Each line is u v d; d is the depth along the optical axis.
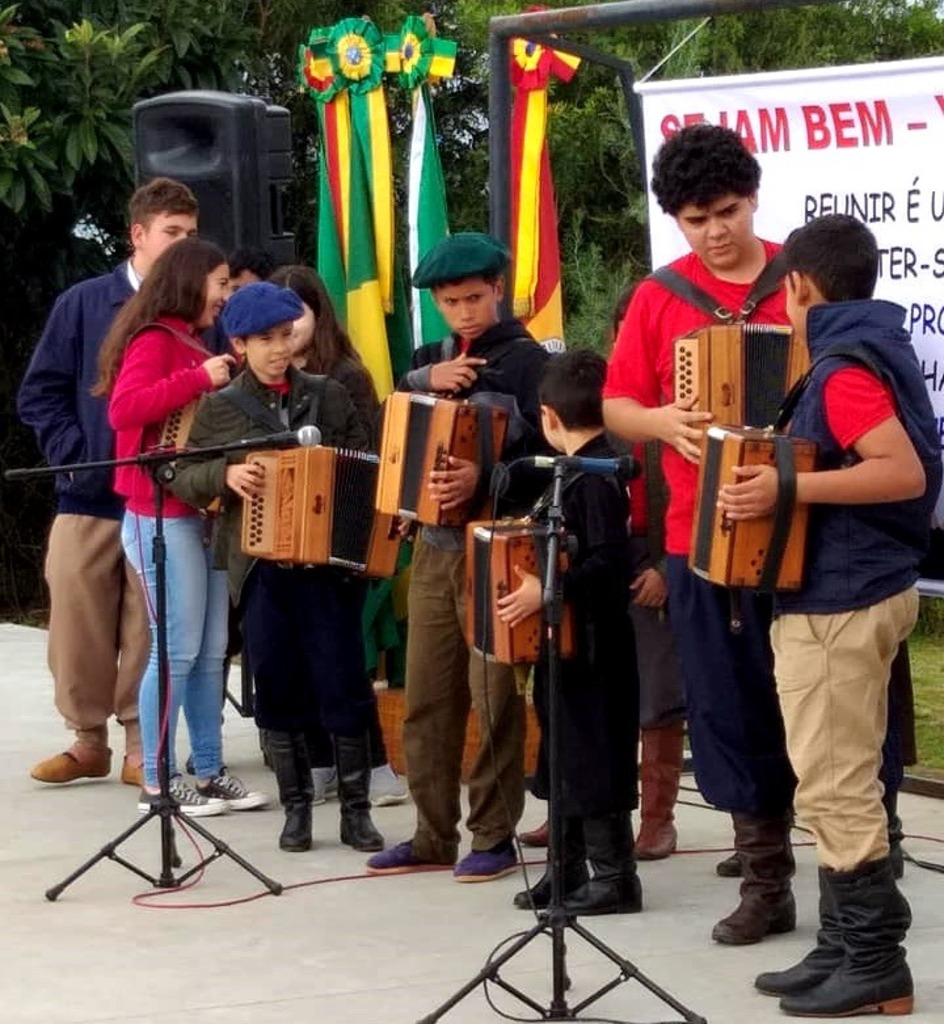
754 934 5.03
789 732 4.45
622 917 5.32
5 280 12.47
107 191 11.91
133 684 6.93
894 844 5.50
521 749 5.62
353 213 7.36
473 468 5.31
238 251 6.92
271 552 5.66
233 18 12.38
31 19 11.72
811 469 4.38
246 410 5.80
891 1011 4.44
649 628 5.88
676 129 6.07
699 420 4.79
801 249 4.48
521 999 4.44
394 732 7.00
